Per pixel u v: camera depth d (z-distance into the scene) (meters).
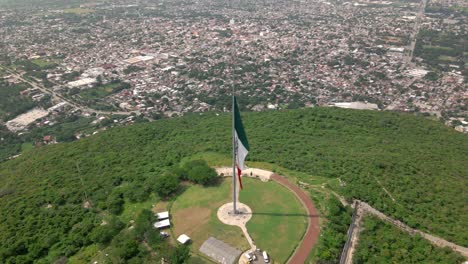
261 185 136.62
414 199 130.12
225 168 149.88
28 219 123.31
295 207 123.25
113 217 119.88
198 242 108.75
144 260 101.25
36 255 108.19
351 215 119.06
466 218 121.69
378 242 108.56
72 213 125.62
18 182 156.00
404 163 154.50
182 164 155.50
